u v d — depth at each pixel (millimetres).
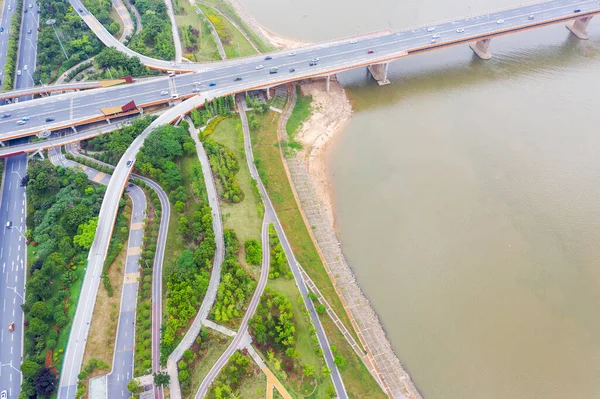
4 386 150875
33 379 147375
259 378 154000
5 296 172375
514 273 189750
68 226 186125
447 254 197125
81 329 163500
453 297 184125
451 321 177375
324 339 165375
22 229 193875
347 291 185625
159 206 198750
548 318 176500
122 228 190250
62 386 150750
